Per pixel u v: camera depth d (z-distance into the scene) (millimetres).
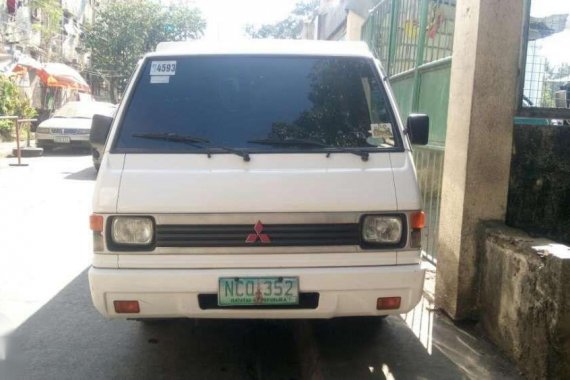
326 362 3635
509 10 3943
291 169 3281
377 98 3705
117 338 4102
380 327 4152
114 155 3359
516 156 4238
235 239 3143
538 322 3273
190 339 4102
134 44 34969
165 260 3139
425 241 5559
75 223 7750
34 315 4500
